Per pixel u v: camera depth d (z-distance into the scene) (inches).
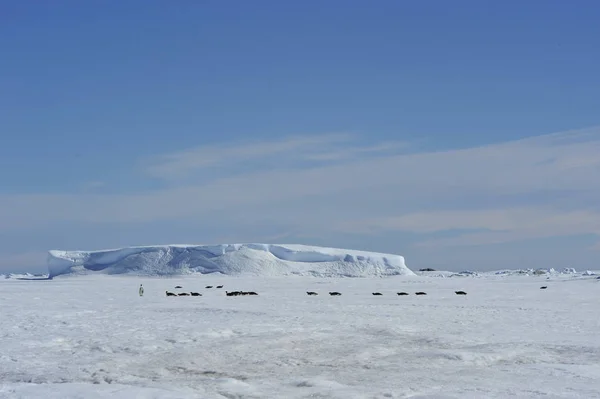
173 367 695.1
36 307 1561.3
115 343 850.1
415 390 557.0
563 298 1883.6
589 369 654.5
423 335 933.2
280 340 874.8
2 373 651.5
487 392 540.7
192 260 5211.6
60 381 613.9
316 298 1957.4
